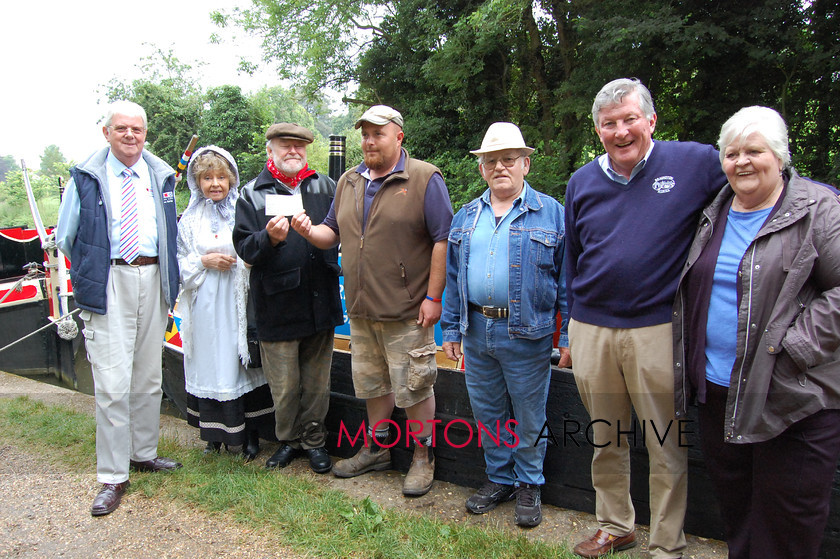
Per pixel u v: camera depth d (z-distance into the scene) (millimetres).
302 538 2939
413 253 3242
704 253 2277
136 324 3520
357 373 3504
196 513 3246
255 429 4008
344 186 3400
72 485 3621
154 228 3521
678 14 10242
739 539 2338
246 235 3453
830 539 2539
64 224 3324
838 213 1990
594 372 2607
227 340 3715
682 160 2416
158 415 3746
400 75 16312
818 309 1967
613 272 2469
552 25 13555
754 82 10695
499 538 2842
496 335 2959
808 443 2033
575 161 12695
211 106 26438
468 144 14492
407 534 2936
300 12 17250
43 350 6523
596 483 2750
